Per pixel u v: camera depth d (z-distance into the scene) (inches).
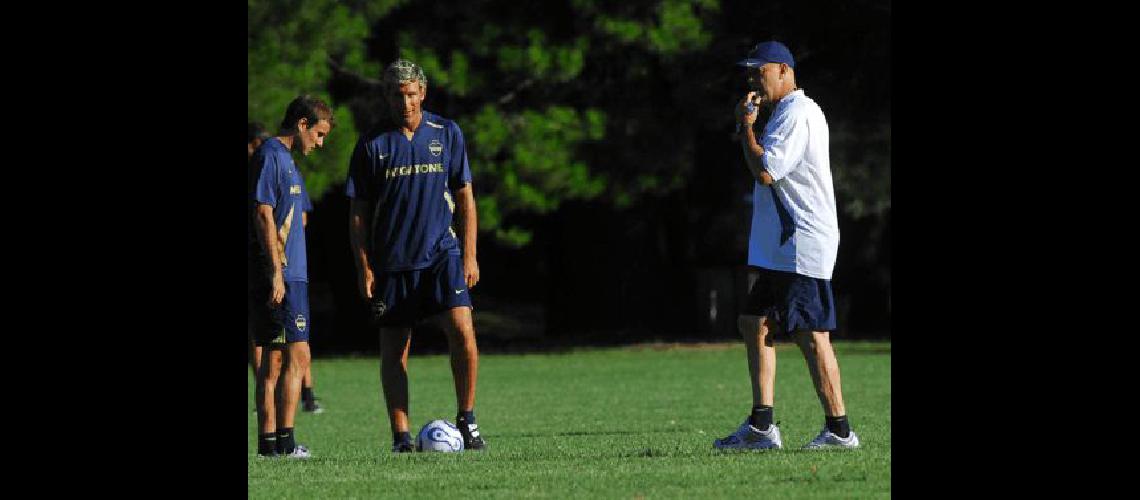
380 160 1539.1
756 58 1365.7
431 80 4298.7
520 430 2025.1
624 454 1421.0
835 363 1376.7
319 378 3681.1
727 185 5521.7
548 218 5364.2
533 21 4448.8
